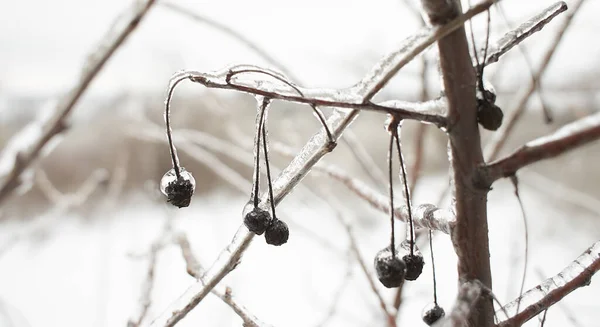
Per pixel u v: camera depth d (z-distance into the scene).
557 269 1.55
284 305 1.18
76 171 2.08
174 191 0.38
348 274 0.63
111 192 1.14
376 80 0.35
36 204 2.30
